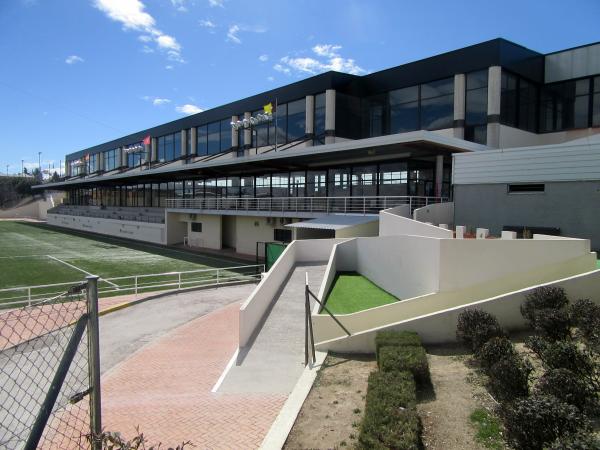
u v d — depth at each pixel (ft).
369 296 43.32
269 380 26.96
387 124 95.14
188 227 130.52
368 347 28.48
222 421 21.42
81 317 10.67
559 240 32.07
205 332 41.34
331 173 94.32
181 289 60.34
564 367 19.53
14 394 24.68
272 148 115.96
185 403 23.95
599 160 45.93
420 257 36.86
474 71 80.53
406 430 15.90
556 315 24.43
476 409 19.25
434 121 86.63
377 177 84.02
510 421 15.37
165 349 36.37
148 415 22.44
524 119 84.94
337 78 99.25
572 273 32.12
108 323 44.91
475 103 80.53
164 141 170.19
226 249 117.50
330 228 66.59
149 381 28.94
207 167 109.19
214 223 118.93
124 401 24.89
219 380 27.12
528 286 31.99
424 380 21.95
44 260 99.14
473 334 25.26
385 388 19.29
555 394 16.88
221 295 58.34
